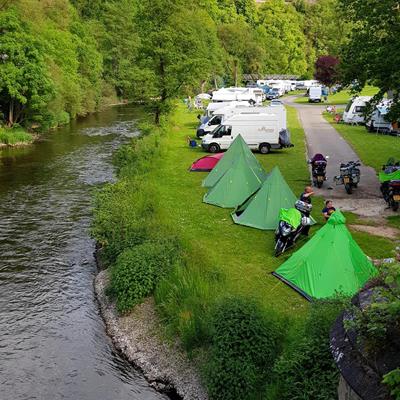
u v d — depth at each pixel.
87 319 14.73
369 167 28.42
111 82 83.62
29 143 43.06
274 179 19.53
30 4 52.97
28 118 48.25
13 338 13.76
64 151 39.28
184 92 48.94
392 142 36.59
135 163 29.97
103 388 11.79
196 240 17.98
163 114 48.44
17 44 45.88
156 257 15.43
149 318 13.87
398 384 5.30
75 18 79.31
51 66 54.12
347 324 6.27
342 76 23.38
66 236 20.98
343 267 13.56
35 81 46.00
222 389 10.37
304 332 10.02
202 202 22.88
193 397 11.05
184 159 32.81
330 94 82.06
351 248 13.86
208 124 40.12
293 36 125.25
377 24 21.47
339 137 39.44
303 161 30.81
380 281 7.18
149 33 45.50
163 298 13.90
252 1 131.62
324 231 14.12
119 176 28.75
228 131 34.66
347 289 13.27
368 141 37.28
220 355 10.66
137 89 45.88
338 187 24.30
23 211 24.22
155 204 20.78
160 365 12.25
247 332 10.68
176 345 12.50
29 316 14.88
